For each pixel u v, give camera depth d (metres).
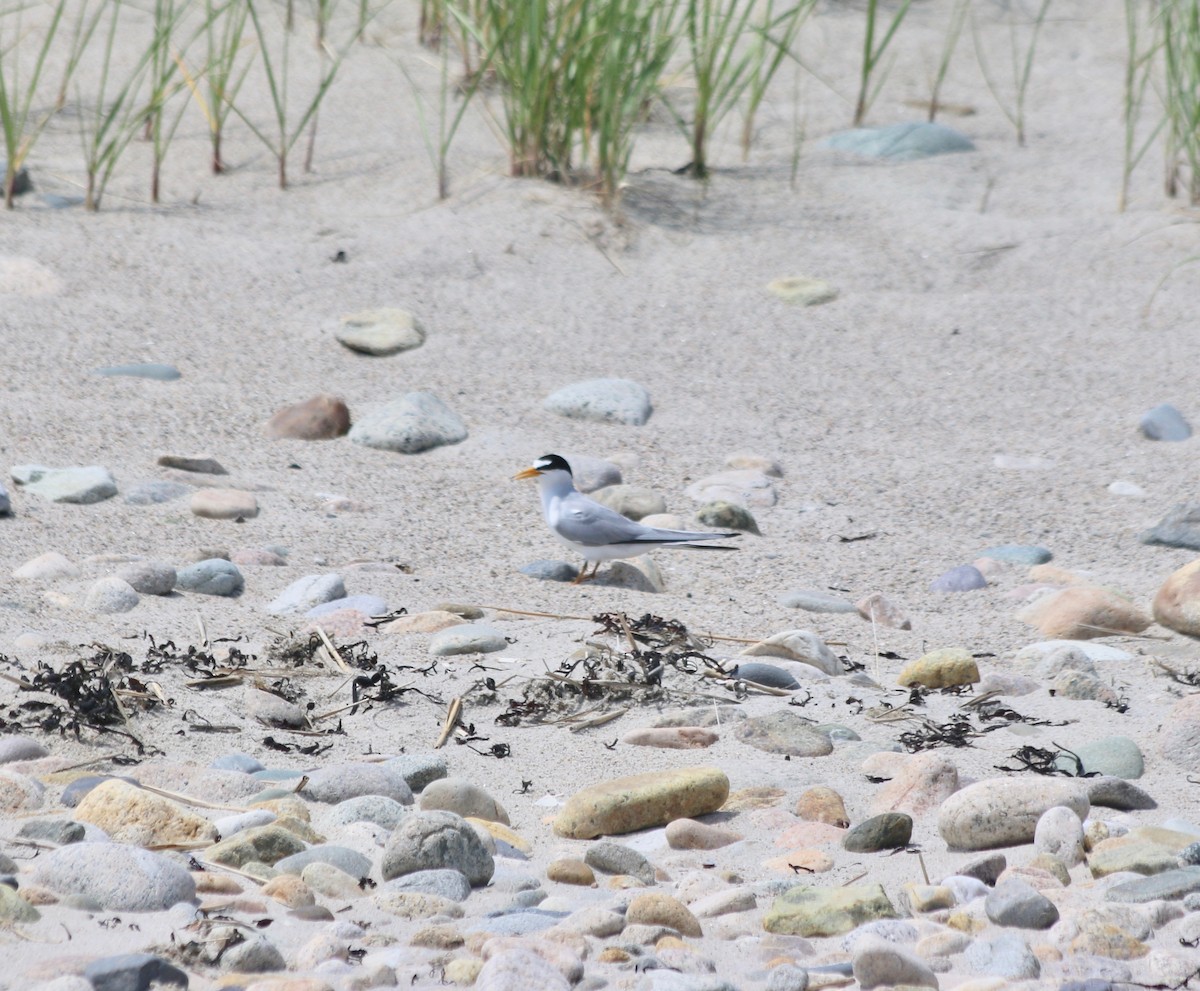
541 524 10.55
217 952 4.46
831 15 20.42
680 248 15.31
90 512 9.95
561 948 4.54
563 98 15.97
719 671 7.76
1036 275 15.05
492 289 14.38
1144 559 10.29
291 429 11.73
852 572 9.92
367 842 5.58
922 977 4.52
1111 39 20.25
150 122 16.70
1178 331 14.02
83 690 6.81
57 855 4.96
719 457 11.86
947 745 6.98
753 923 5.11
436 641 7.99
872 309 14.46
